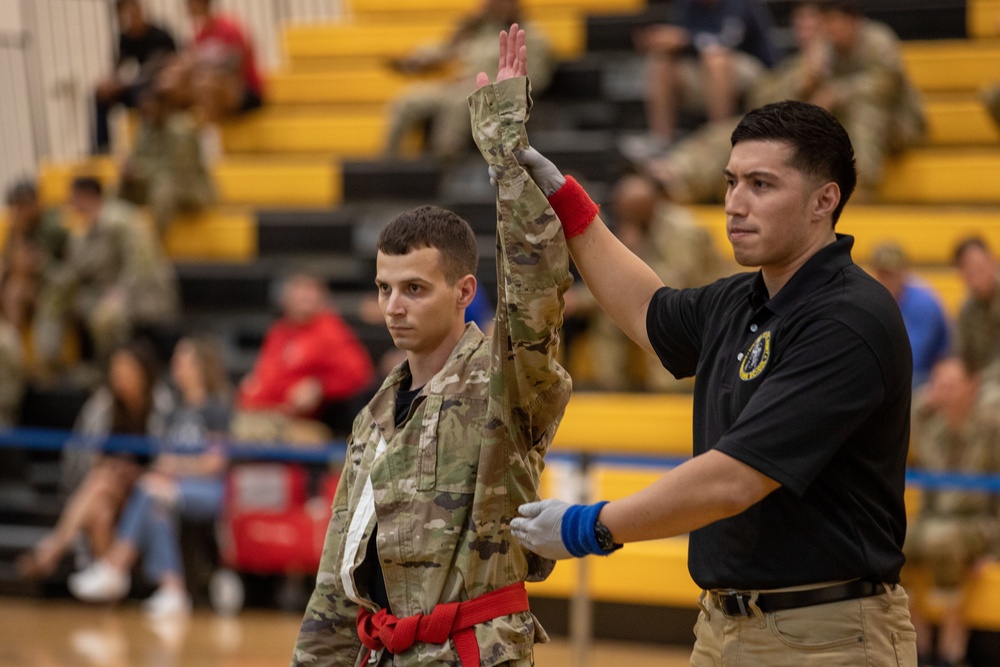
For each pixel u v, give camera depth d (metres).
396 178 21.44
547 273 6.02
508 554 6.23
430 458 6.24
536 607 15.31
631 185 16.33
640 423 16.19
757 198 5.83
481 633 6.08
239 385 19.53
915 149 19.25
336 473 16.53
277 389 17.44
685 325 6.52
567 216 6.62
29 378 20.36
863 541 5.76
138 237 20.30
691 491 5.46
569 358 17.77
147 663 14.09
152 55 24.70
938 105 19.23
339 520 6.59
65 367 20.69
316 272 20.78
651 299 6.70
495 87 6.18
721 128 18.56
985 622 13.57
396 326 6.37
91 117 25.98
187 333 20.11
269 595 17.16
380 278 6.41
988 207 18.33
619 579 14.88
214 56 23.03
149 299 20.14
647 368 17.12
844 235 6.03
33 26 25.97
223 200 22.58
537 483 6.49
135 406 17.53
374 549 6.35
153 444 17.25
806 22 18.92
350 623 6.54
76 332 20.94
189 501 16.91
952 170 18.45
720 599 6.02
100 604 17.50
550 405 6.38
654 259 16.19
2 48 25.77
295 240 21.44
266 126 23.44
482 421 6.26
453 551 6.16
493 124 6.16
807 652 5.77
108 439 17.41
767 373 5.79
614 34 22.36
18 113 25.78
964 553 13.44
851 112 18.39
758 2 21.91
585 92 21.64
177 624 16.23
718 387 6.08
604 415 16.34
